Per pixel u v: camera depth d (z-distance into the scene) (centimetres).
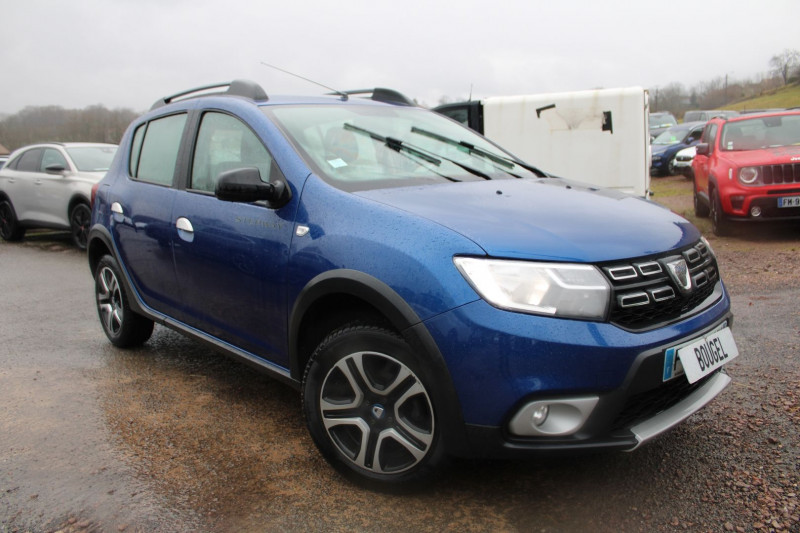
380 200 260
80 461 291
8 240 1066
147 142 412
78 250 950
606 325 217
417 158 327
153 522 242
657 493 251
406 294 229
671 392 240
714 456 276
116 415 341
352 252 248
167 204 361
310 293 261
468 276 221
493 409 217
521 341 212
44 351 454
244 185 274
